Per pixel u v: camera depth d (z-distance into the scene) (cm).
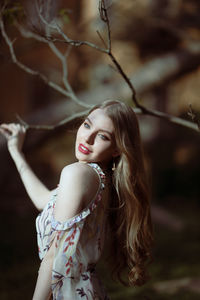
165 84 756
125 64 1024
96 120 197
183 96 1312
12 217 866
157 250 674
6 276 517
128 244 208
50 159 1278
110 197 210
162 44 745
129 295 455
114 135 197
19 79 1183
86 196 188
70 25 762
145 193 206
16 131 261
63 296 185
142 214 206
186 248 695
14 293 459
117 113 198
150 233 215
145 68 743
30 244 686
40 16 272
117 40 788
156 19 601
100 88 759
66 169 190
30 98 1191
